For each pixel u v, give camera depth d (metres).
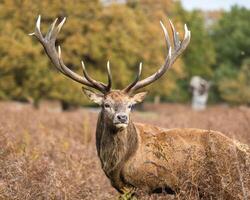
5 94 64.94
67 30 63.75
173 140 15.05
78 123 31.42
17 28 61.81
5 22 62.16
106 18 67.12
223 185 13.84
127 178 14.98
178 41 16.66
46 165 17.31
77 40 63.69
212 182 14.30
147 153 14.98
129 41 68.44
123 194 14.92
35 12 59.03
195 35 127.62
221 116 37.69
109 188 18.03
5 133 20.22
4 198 14.60
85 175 17.42
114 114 14.81
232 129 25.28
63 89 63.81
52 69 64.19
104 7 66.75
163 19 77.69
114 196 16.75
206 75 128.88
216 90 126.50
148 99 121.06
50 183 15.33
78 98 64.31
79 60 65.44
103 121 15.18
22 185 15.33
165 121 37.16
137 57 71.62
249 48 134.25
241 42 134.12
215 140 14.84
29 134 24.48
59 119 34.03
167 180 14.85
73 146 22.39
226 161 14.45
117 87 68.44
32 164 17.08
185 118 40.06
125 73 67.81
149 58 72.88
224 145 14.74
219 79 127.38
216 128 26.42
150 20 78.62
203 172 14.41
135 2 78.81
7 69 62.84
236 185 13.72
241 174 13.71
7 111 37.22
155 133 15.34
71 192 15.19
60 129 29.97
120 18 67.38
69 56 64.81
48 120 32.91
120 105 14.94
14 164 16.55
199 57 127.00
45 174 16.39
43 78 63.69
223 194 14.00
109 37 66.56
